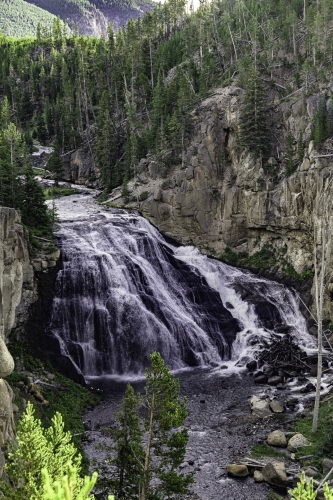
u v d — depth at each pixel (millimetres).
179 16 135125
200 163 70250
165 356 51250
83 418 37906
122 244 60344
